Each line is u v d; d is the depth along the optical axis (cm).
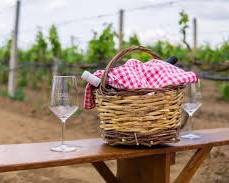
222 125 771
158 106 224
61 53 1328
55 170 460
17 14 1310
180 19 772
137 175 262
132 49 243
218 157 475
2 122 848
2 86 1714
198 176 423
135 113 223
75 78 231
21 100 1278
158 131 226
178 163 475
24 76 1656
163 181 244
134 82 229
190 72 240
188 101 268
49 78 1288
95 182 422
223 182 403
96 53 1027
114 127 228
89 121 790
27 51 1727
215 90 1533
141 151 227
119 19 995
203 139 268
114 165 474
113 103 226
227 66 734
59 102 226
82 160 209
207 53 1146
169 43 1157
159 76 235
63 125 232
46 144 244
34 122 855
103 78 228
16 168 192
